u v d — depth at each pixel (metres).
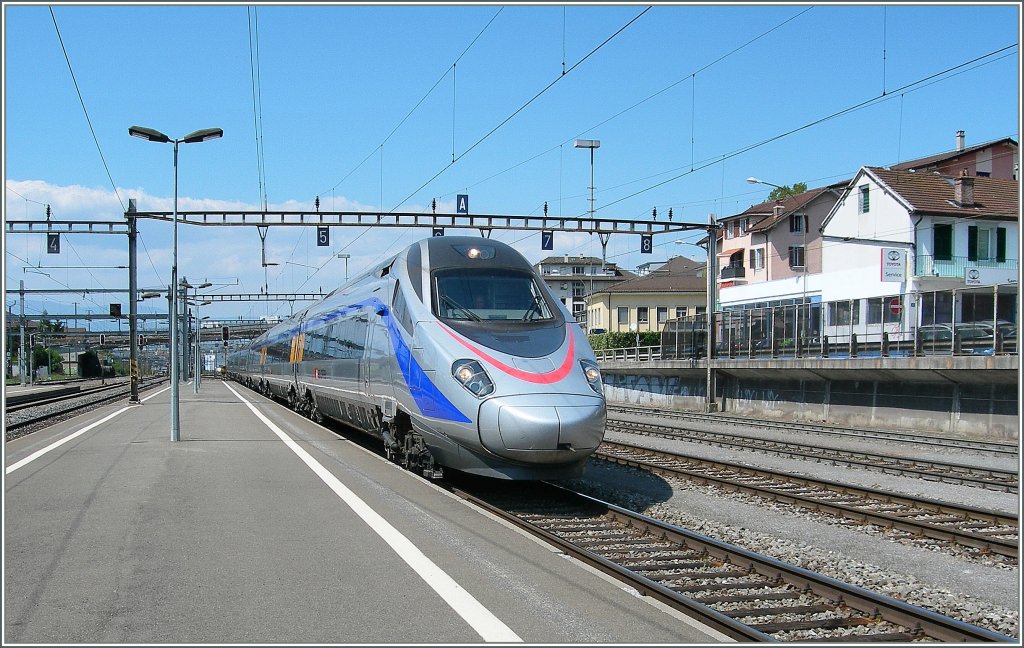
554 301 11.56
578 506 10.75
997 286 20.22
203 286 55.38
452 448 10.52
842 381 24.73
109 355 101.81
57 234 31.06
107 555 7.59
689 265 71.69
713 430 23.20
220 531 8.58
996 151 47.09
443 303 11.29
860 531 9.62
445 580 6.76
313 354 21.17
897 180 39.16
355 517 9.31
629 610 6.03
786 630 5.95
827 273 38.47
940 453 17.28
